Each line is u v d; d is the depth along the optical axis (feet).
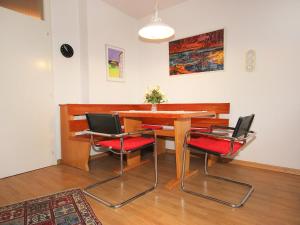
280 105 8.62
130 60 13.26
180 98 11.80
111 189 6.98
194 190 6.85
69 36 10.63
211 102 10.57
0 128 8.04
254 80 9.21
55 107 10.03
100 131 6.39
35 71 9.11
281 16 8.45
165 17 12.15
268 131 8.95
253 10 9.12
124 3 11.60
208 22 10.50
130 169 9.08
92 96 11.07
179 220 5.17
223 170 8.82
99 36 11.31
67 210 5.63
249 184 7.25
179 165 7.74
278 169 8.71
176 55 11.80
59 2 10.17
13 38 8.36
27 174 8.51
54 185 7.34
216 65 10.32
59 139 10.19
